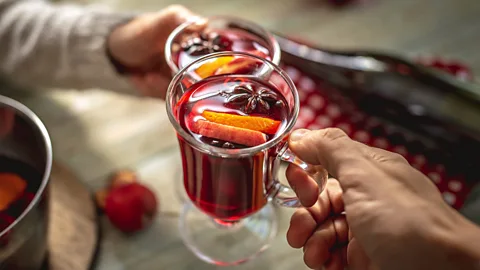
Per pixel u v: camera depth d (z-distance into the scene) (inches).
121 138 22.8
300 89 24.1
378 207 13.9
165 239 20.3
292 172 15.9
